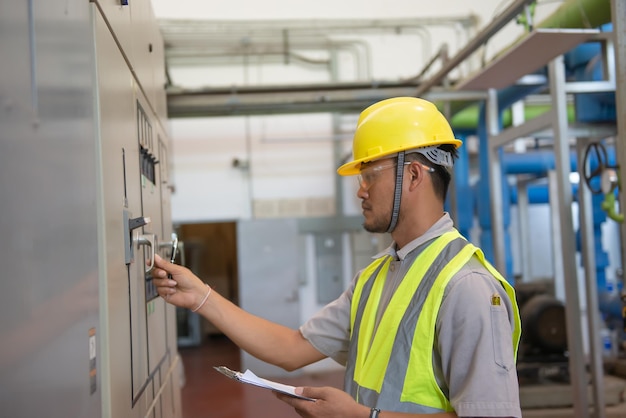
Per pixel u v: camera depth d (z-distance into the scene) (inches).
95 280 46.8
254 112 218.4
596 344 147.0
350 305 66.9
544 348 189.6
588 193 151.0
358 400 54.5
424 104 57.9
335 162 310.7
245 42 293.7
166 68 200.5
